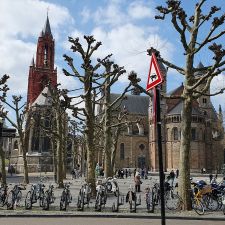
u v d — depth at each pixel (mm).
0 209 19484
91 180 25547
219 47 18188
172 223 15266
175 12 18859
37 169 94438
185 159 19344
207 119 105812
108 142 34969
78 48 26359
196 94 20156
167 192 21094
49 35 127375
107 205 21922
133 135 110625
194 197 18828
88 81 26922
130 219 16688
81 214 17469
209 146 103438
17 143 101562
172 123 99125
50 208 20047
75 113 31344
